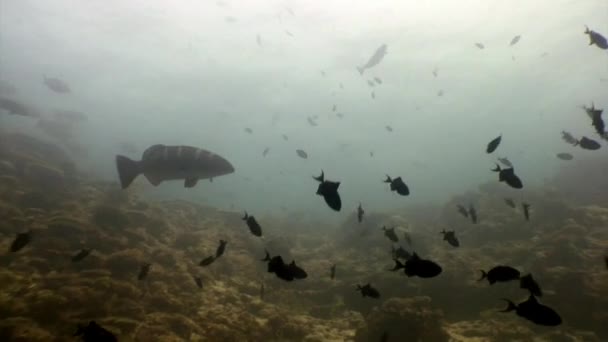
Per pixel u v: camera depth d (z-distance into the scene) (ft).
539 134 336.08
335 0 81.00
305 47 104.22
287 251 42.47
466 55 110.52
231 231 50.52
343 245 51.34
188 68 127.95
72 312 20.65
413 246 42.55
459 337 26.43
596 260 35.04
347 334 27.45
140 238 34.76
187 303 26.09
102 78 149.48
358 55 106.42
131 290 24.20
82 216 37.19
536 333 27.58
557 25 95.20
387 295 32.78
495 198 54.19
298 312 31.99
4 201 35.47
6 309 19.67
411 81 129.80
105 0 89.71
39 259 26.16
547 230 43.88
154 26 99.55
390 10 84.12
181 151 18.47
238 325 24.04
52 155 70.18
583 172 86.33
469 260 37.09
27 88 217.36
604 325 27.22
